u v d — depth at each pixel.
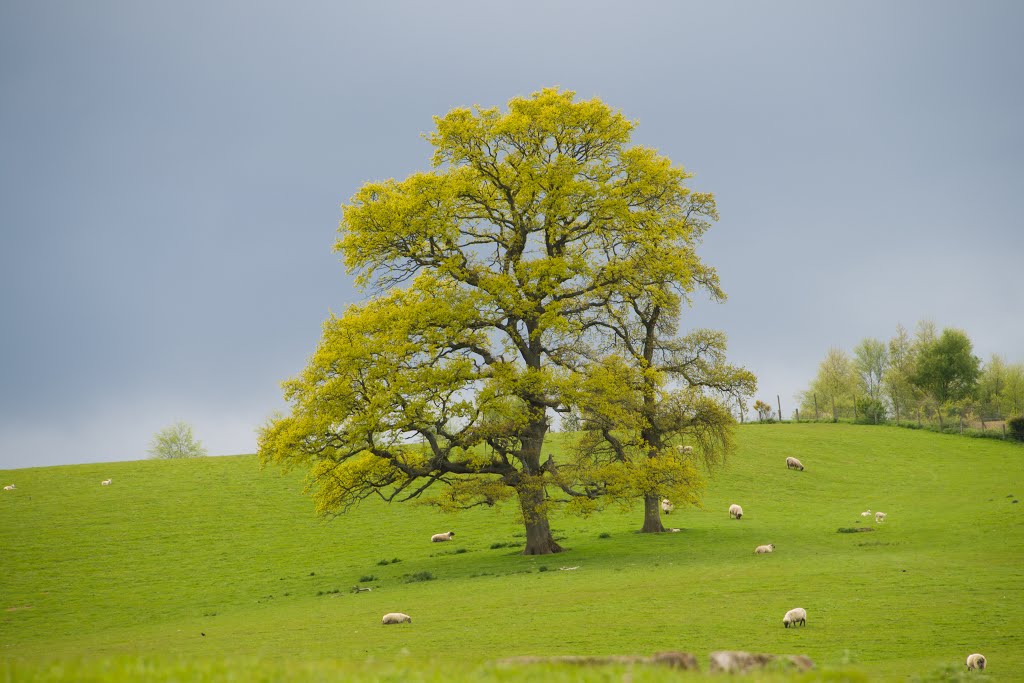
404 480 49.81
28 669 13.27
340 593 46.34
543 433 53.66
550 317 50.25
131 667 13.89
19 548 62.56
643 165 53.19
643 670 14.12
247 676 13.01
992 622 29.75
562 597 37.84
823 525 63.75
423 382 46.50
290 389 46.47
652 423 58.25
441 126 51.03
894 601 33.91
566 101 51.47
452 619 34.44
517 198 51.06
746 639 28.33
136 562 59.56
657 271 53.91
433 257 52.56
